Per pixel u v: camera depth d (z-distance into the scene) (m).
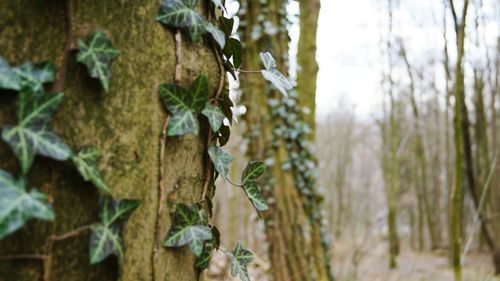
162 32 0.43
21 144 0.34
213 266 2.13
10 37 0.37
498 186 3.74
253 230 3.04
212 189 0.51
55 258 0.37
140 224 0.42
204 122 0.48
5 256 0.35
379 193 8.89
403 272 4.02
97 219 0.39
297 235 1.79
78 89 0.39
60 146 0.36
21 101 0.35
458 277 1.52
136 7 0.42
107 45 0.40
